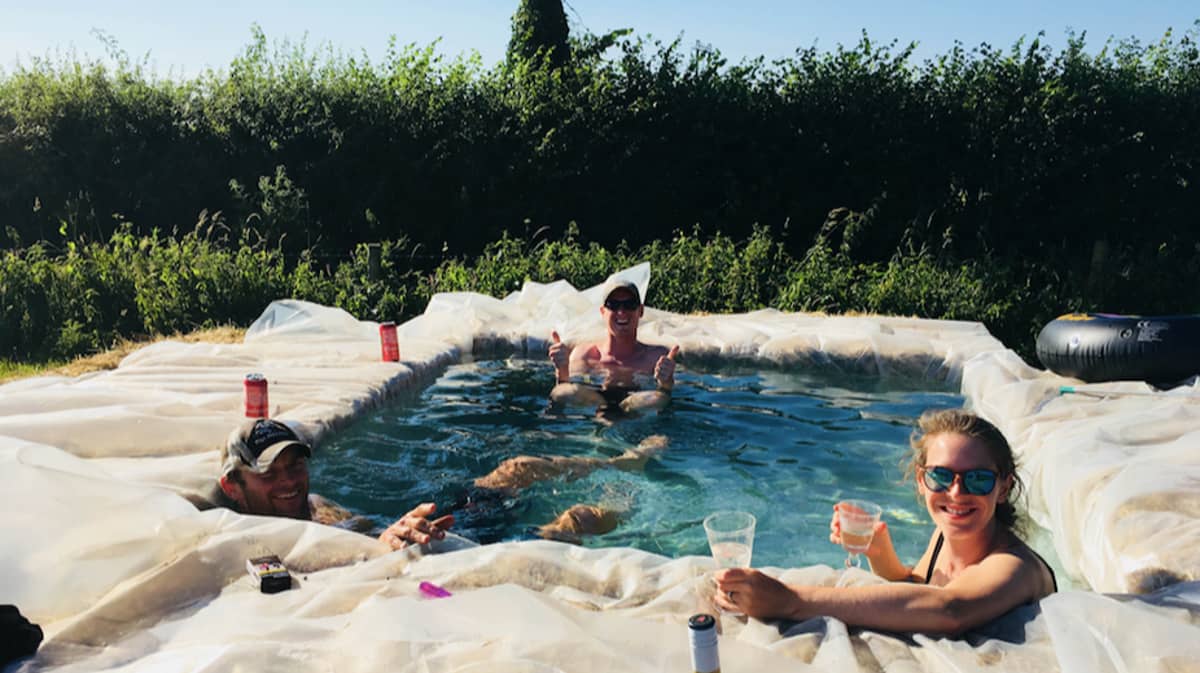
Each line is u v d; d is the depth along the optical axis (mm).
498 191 15391
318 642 3193
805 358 8820
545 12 18594
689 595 3477
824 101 14859
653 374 8305
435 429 6820
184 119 14930
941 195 14312
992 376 7500
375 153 15141
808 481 5711
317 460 6051
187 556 3857
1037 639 3033
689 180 15336
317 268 13922
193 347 8602
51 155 14320
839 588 3301
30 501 3945
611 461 6016
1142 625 2934
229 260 12047
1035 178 13898
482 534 4910
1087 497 4512
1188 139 13906
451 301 10727
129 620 3480
